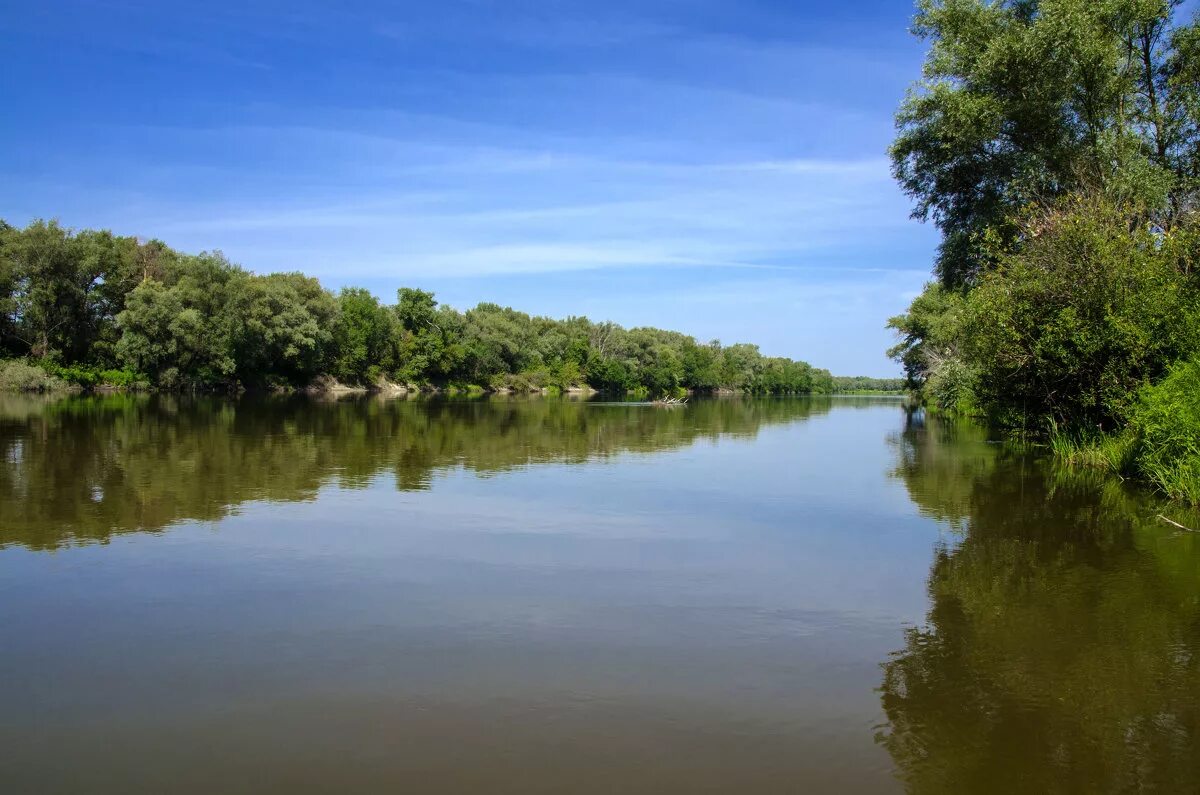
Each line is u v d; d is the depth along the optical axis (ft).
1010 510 44.65
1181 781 15.64
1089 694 19.76
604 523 40.60
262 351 214.69
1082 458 64.34
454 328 340.18
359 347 281.33
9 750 16.52
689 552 34.53
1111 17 73.46
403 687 19.85
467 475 57.62
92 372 193.67
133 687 19.71
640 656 22.13
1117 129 74.18
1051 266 62.13
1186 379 48.21
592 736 17.33
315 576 29.99
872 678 20.72
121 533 36.58
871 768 16.08
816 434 108.06
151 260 217.15
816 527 40.01
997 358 66.13
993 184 83.71
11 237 188.96
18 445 71.46
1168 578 30.22
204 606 26.21
